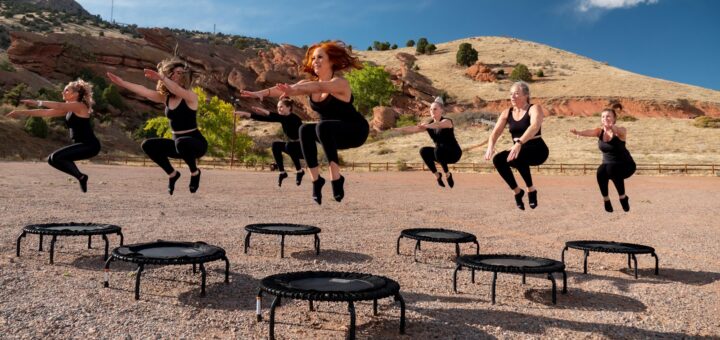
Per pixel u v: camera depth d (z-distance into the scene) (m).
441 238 8.87
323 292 4.94
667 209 19.50
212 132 49.03
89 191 19.70
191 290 6.88
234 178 32.94
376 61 125.94
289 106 8.30
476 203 20.50
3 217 12.00
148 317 5.65
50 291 6.41
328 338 5.25
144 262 6.17
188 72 5.83
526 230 13.59
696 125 65.56
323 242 10.96
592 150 54.19
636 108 85.44
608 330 5.71
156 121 49.50
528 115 6.33
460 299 6.95
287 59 100.38
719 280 8.40
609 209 7.71
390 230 12.98
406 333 5.46
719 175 41.00
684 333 5.68
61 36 89.75
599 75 106.88
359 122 5.04
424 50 136.38
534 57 128.00
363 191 25.20
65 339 4.86
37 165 38.56
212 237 10.89
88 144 6.49
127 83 5.66
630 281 8.27
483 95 94.38
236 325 5.54
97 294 6.43
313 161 5.15
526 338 5.39
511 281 8.16
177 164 48.28
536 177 40.47
